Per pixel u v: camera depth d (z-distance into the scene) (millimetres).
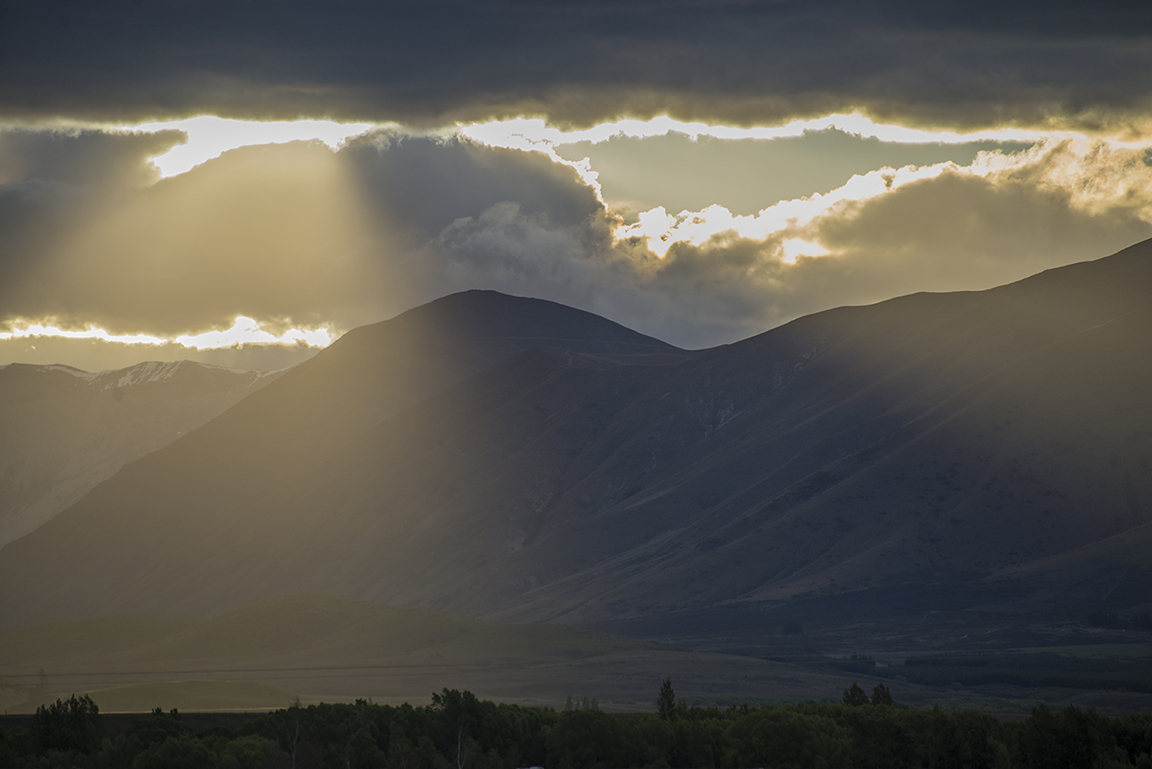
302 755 194000
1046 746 192250
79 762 192500
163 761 182875
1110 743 192375
